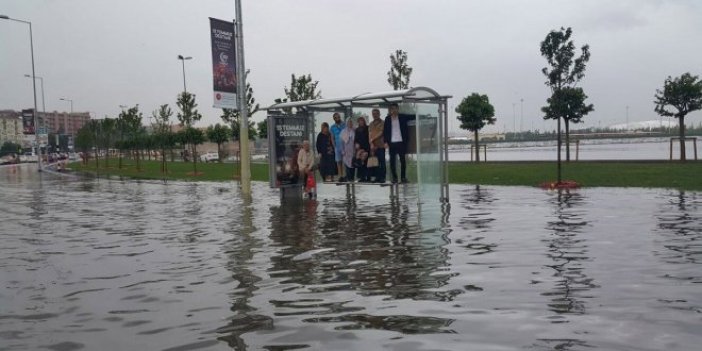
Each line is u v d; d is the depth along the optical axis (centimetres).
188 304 571
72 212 1498
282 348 437
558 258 726
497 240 866
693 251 748
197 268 741
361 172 1611
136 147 4956
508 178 2059
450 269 683
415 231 977
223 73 1755
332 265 730
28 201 1869
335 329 479
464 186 1858
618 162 2638
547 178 1969
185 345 450
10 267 782
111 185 2606
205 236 1011
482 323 481
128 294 619
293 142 1664
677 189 1519
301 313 528
